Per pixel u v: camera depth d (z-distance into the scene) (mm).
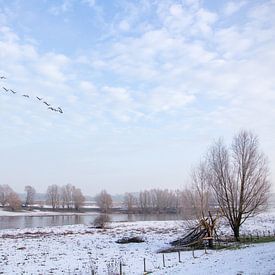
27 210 168125
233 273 22641
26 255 38844
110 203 154875
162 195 172125
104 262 33344
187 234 49312
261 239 44562
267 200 45000
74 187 181250
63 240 53781
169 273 25531
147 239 52156
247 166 45000
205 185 46781
